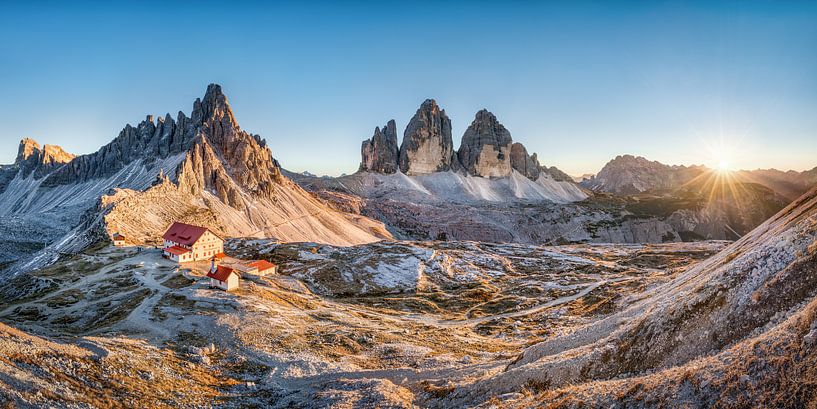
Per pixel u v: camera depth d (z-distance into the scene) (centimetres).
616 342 3812
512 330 8619
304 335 7075
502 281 14512
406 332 8006
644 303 5194
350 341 6931
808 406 2012
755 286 3322
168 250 13412
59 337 5647
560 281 13575
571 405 2942
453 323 9750
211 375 5062
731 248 7600
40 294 9812
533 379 3844
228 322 7338
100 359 4272
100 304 9044
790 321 2580
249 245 17562
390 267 15312
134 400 3634
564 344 4681
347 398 4181
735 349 2694
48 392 3195
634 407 2638
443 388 4400
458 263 16575
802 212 5506
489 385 4078
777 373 2264
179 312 8106
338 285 13400
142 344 5762
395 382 4978
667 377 2752
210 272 10412
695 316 3459
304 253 16500
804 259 3195
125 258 13125
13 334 4200
